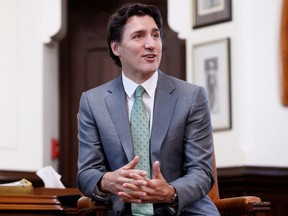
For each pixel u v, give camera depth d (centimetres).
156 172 325
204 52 670
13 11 720
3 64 715
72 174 752
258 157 636
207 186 345
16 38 717
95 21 772
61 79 754
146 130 353
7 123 710
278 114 631
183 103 357
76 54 769
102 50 768
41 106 718
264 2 643
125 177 326
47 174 489
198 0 676
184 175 356
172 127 352
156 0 741
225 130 654
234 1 657
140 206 346
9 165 702
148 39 354
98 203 345
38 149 713
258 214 362
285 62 627
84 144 360
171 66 723
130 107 360
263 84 639
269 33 639
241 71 648
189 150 352
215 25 665
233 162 646
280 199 628
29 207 329
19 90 714
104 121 357
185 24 684
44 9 725
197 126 355
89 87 766
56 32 719
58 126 745
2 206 325
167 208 338
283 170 625
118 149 351
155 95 359
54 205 335
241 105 646
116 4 763
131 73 360
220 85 658
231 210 372
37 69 721
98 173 345
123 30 358
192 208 349
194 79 675
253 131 641
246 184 629
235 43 652
